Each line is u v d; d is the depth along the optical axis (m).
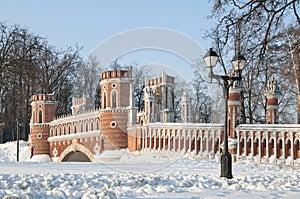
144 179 12.91
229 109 22.58
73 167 19.16
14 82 35.00
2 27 33.22
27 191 10.53
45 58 36.31
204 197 10.27
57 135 44.81
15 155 52.38
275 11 15.80
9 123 53.41
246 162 21.36
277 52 17.73
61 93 59.53
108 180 12.99
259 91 30.27
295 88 32.44
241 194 10.78
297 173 17.00
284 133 20.52
